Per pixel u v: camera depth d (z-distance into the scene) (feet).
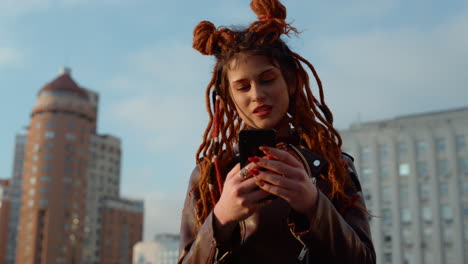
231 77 4.83
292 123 5.04
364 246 4.31
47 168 293.23
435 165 186.70
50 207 289.33
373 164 195.93
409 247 183.73
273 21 4.75
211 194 4.88
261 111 4.74
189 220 5.16
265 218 4.61
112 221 340.18
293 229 4.09
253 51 4.68
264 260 4.62
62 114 299.79
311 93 4.99
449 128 186.80
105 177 351.46
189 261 4.36
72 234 295.69
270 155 3.84
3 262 360.28
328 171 4.71
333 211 4.08
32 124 301.84
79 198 301.84
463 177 182.09
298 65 5.01
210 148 5.14
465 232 177.78
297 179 3.83
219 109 5.05
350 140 201.57
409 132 192.65
